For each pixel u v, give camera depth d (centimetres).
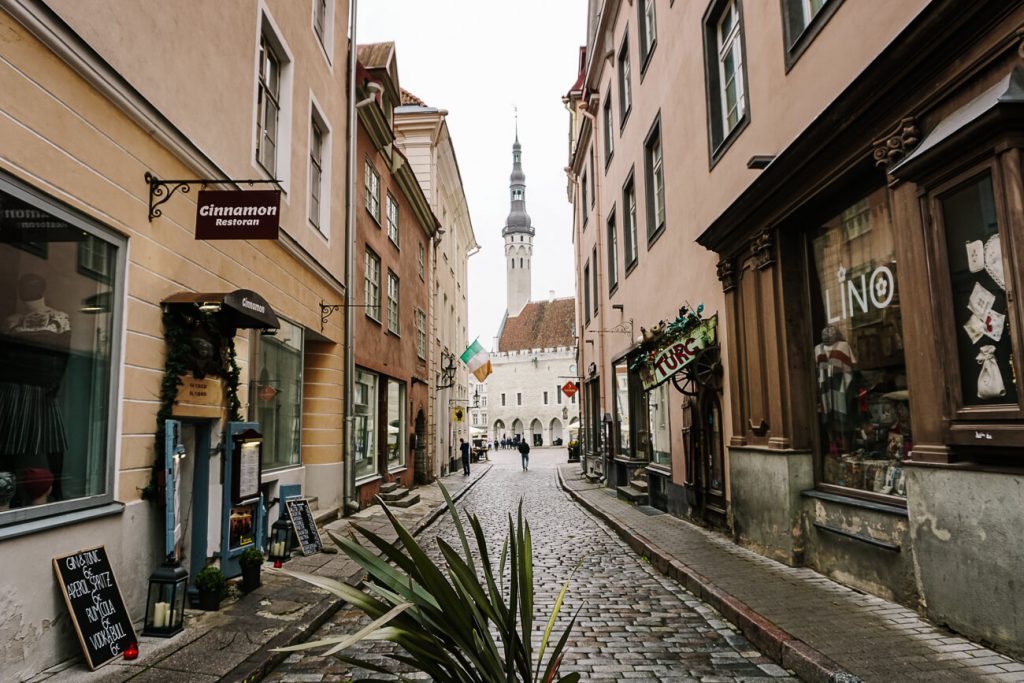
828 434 702
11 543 393
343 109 1322
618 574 773
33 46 422
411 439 2036
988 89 428
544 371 8750
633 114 1518
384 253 1697
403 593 253
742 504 848
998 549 415
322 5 1215
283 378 985
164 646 470
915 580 509
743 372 863
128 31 534
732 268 888
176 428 582
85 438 486
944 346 461
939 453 470
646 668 448
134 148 544
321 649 495
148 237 565
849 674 385
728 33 950
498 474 3059
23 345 427
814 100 667
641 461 1507
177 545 579
